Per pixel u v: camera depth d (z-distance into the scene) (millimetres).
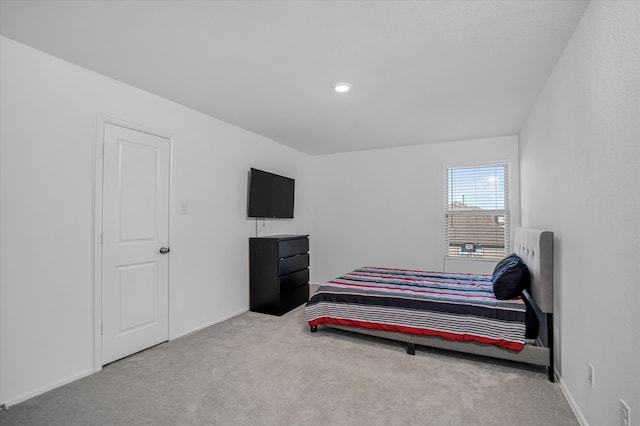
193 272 3439
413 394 2207
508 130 4188
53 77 2314
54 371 2295
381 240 5293
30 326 2180
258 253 4184
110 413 1990
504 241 4508
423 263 4980
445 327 2727
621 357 1374
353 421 1919
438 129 4156
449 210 4852
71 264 2408
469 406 2066
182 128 3326
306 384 2342
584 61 1785
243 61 2379
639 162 1216
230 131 3967
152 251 3029
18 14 1812
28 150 2184
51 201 2299
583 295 1829
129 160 2834
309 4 1721
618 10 1373
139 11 1787
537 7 1738
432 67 2459
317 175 5812
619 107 1372
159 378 2430
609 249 1485
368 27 1938
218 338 3248
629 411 1305
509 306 2635
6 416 1955
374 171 5367
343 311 3170
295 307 4422
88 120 2523
